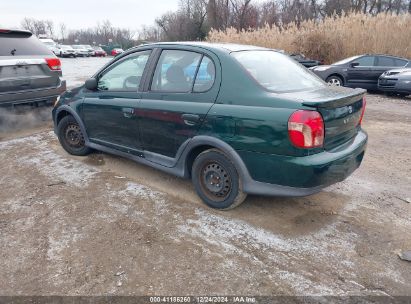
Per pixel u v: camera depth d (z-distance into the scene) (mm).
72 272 2670
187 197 3846
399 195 3947
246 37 18828
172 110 3551
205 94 3357
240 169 3174
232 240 3070
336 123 3047
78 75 16828
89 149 4973
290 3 41781
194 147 3475
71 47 43844
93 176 4414
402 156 5273
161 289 2506
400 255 2854
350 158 3160
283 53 4145
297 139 2807
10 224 3322
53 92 6426
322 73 12398
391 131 6770
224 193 3434
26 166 4754
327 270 2701
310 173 2834
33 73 6117
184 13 42219
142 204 3697
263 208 3607
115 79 4277
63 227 3270
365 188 4121
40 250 2934
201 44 3605
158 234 3158
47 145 5660
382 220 3412
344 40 15906
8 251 2922
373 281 2592
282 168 2936
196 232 3189
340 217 3455
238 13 35906
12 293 2467
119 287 2521
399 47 14789
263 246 2990
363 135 3654
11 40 6027
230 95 3191
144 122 3861
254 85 3119
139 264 2762
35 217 3443
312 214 3508
